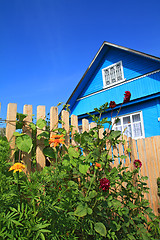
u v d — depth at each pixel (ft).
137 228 8.23
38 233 4.11
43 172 6.23
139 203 9.01
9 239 3.83
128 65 29.86
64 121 8.55
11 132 6.78
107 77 32.94
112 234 6.38
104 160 7.06
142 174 12.94
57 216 5.25
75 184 6.65
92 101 33.47
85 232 6.15
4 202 4.42
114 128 29.35
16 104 7.10
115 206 6.63
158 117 24.68
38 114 7.80
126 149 12.00
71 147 8.11
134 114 27.40
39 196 5.01
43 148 7.56
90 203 6.70
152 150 12.68
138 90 27.55
